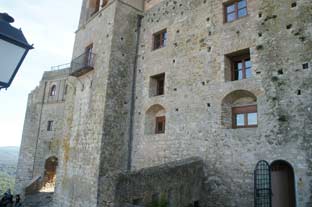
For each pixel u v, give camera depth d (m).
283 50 10.97
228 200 11.18
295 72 10.45
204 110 13.11
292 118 10.12
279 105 10.59
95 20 19.59
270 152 10.41
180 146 13.70
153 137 15.27
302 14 10.79
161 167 10.95
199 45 14.27
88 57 18.66
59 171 19.09
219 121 12.35
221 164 11.80
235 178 11.19
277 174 10.50
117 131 16.00
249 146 11.09
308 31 10.46
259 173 10.45
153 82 16.77
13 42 3.51
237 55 12.95
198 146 12.89
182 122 13.96
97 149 15.25
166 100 15.16
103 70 16.78
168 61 15.75
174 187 11.04
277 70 10.95
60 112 30.55
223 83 12.64
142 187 10.12
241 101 12.38
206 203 11.84
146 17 18.45
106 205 9.76
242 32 12.51
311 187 9.12
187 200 11.41
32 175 29.78
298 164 9.58
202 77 13.66
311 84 9.94
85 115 17.50
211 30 13.90
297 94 10.21
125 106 16.75
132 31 18.17
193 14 15.15
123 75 17.05
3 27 3.48
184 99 14.22
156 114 16.33
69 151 18.41
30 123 32.41
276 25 11.42
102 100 16.06
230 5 13.73
